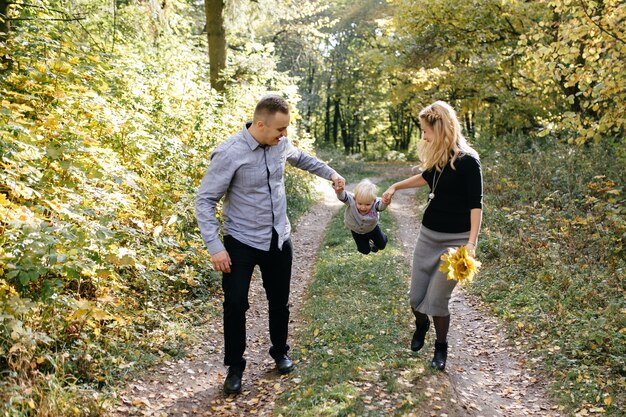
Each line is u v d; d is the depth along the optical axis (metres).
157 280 5.61
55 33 6.76
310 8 22.48
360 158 36.06
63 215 4.50
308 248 9.25
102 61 7.00
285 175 13.04
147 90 8.28
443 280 3.98
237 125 10.50
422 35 16.36
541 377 4.27
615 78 7.05
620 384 3.88
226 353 3.95
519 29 14.79
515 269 6.90
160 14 10.78
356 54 33.69
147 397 3.88
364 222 4.47
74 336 4.20
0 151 4.09
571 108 12.53
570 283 5.98
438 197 4.01
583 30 7.11
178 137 8.30
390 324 5.21
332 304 5.86
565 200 9.02
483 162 13.90
